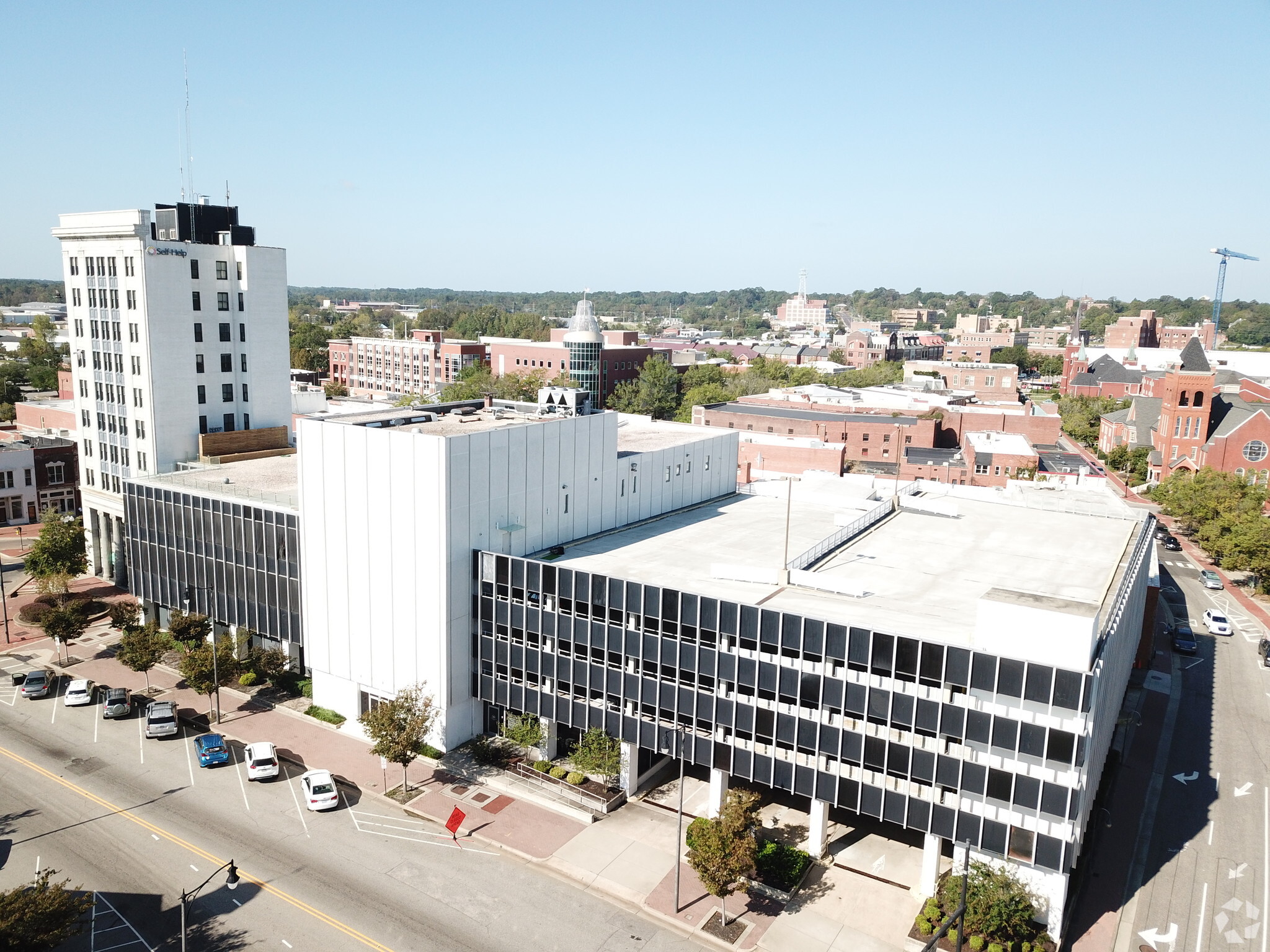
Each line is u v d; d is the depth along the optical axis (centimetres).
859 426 14325
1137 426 15475
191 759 5372
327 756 5434
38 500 10962
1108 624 4350
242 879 4200
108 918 3900
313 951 3722
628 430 8475
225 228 8806
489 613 5403
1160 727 6109
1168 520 12588
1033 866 3916
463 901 4091
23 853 4366
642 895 4156
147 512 6981
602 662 5019
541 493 5850
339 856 4409
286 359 8856
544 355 19425
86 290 8400
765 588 4956
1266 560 8912
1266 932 4000
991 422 14875
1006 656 3784
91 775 5153
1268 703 6538
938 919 3894
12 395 18200
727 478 8300
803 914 4044
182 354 8112
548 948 3788
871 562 5700
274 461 7956
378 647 5591
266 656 6284
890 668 4091
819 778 4378
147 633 6266
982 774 3912
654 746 4900
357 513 5497
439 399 17000
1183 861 4544
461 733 5528
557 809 4878
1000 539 6469
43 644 7225
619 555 5778
